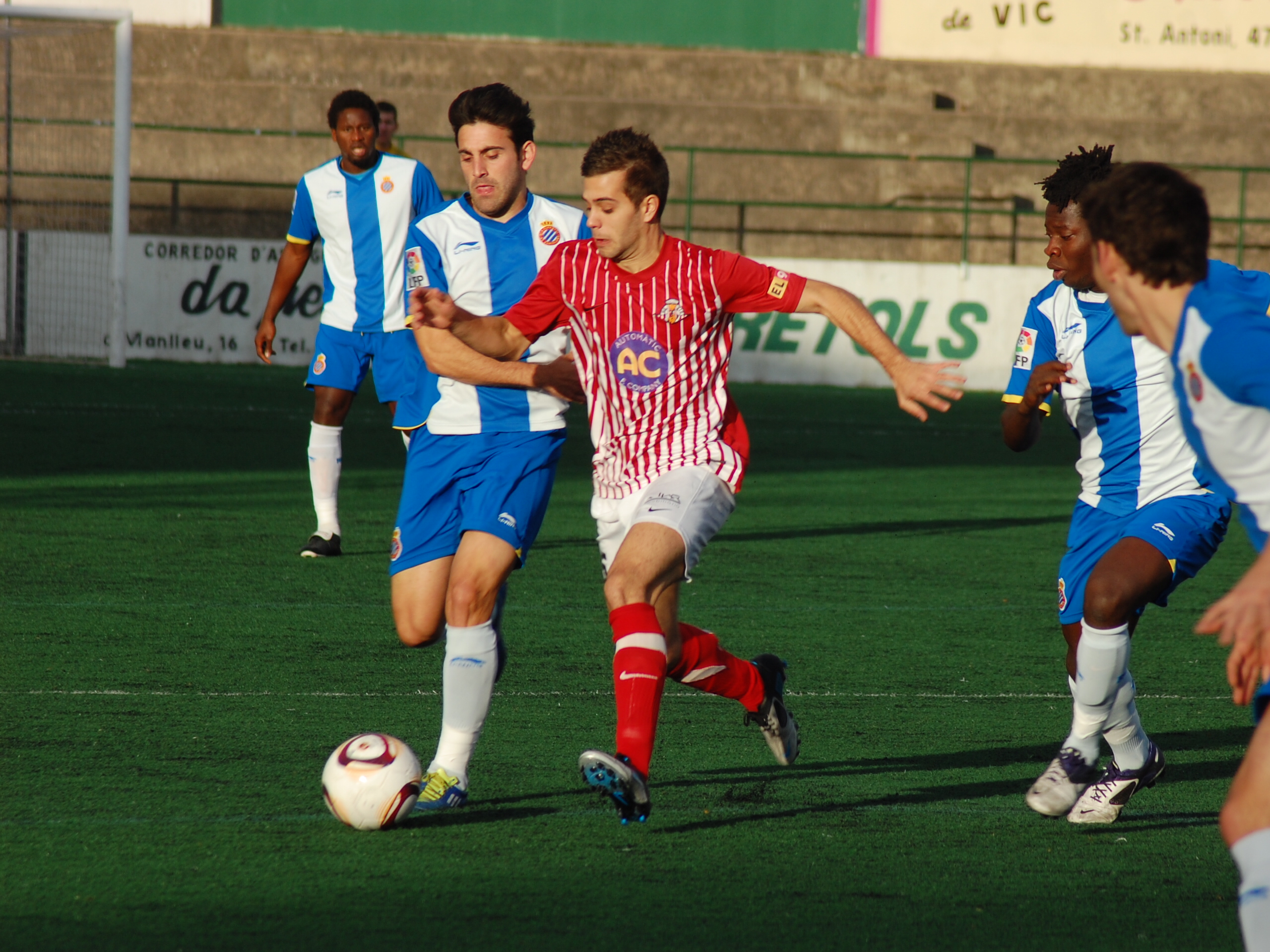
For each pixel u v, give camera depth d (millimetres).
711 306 13180
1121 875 12352
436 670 19266
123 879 11562
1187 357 9367
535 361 15031
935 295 65188
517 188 15438
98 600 22797
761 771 15414
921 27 80062
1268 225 76688
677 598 13633
